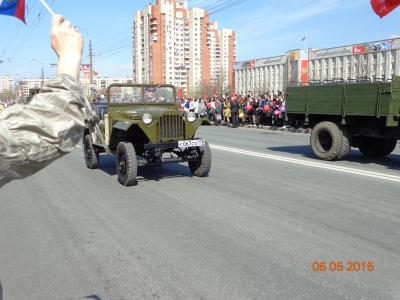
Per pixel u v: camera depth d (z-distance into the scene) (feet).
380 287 10.82
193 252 13.34
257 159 32.89
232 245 13.92
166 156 36.86
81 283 11.26
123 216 17.57
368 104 28.35
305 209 18.17
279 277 11.44
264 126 65.57
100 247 13.93
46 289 10.94
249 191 21.77
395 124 27.14
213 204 19.27
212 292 10.62
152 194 21.54
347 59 164.86
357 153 36.40
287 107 35.99
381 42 146.30
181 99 88.07
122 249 13.71
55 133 3.95
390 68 142.82
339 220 16.53
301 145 42.37
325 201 19.48
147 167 30.01
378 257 12.77
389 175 25.52
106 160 34.19
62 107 4.09
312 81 35.12
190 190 22.30
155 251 13.47
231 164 30.63
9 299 10.38
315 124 34.86
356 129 31.17
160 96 29.12
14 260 12.94
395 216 16.99
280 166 29.43
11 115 3.85
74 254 13.35
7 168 3.78
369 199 19.75
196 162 25.90
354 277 11.41
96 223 16.63
